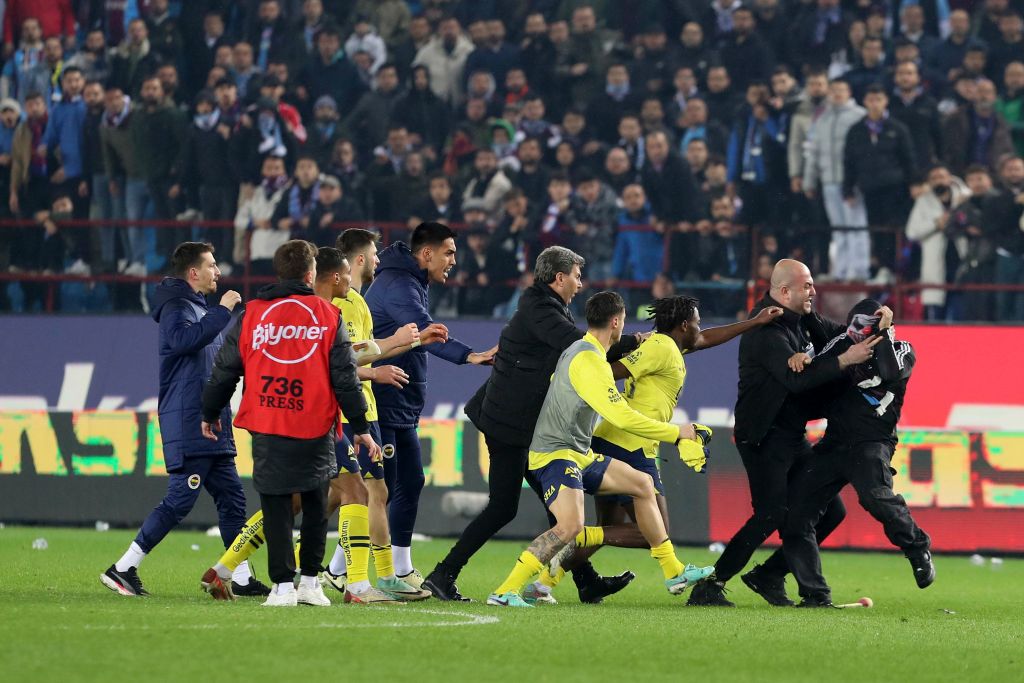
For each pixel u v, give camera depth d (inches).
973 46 2827.3
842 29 2871.6
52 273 2842.0
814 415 1309.1
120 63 3014.3
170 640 857.5
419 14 3031.5
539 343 1201.4
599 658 851.4
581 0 3006.9
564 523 1163.3
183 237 2827.3
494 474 1227.9
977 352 2244.1
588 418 1179.3
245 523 1264.8
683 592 1378.0
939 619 1217.4
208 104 2871.6
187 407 1249.4
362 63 3002.0
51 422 2322.8
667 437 1128.8
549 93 2952.8
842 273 2618.1
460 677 753.6
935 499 2153.1
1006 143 2753.4
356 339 1227.9
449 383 2314.2
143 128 2874.0
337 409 1079.6
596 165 2783.0
